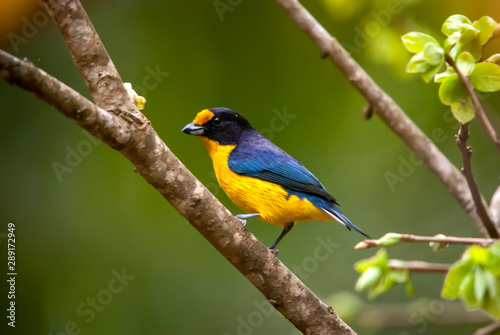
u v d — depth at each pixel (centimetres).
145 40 1245
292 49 1263
